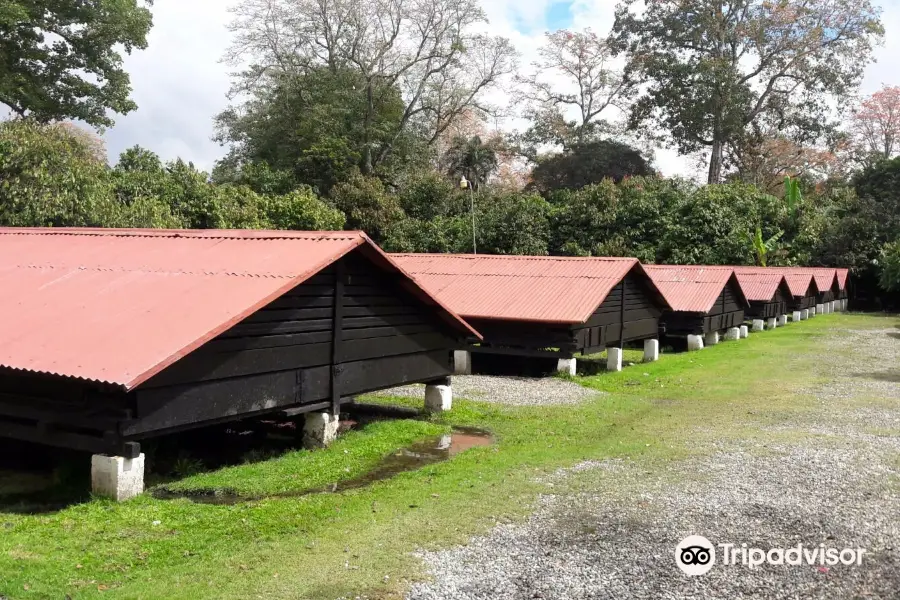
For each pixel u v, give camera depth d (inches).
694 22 1957.4
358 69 1801.2
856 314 1483.8
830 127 2001.7
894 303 1644.9
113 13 1178.0
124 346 303.9
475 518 270.5
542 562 229.1
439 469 342.6
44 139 804.6
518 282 704.4
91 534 255.6
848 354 805.9
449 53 1775.3
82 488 322.7
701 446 381.4
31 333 331.9
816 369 691.4
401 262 815.1
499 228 1476.4
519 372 693.3
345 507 285.6
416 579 216.4
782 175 2263.8
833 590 209.6
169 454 382.3
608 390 576.7
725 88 1894.7
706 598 204.7
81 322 335.0
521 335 648.4
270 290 341.1
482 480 321.4
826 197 1849.2
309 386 375.9
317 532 257.1
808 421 449.4
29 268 422.6
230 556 234.5
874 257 1603.1
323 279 382.0
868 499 291.0
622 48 2087.8
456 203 1657.2
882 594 207.3
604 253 1434.5
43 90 1159.6
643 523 264.1
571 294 660.1
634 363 751.7
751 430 422.9
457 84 1861.5
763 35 1943.9
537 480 320.2
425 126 1972.2
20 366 301.3
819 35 1907.0
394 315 434.3
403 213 1596.9
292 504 290.0
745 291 1094.4
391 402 527.2
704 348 877.2
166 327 317.1
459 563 228.2
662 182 1588.3
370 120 1752.0
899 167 1770.4
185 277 372.5
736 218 1499.8
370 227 1573.6
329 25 1755.7
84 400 297.4
